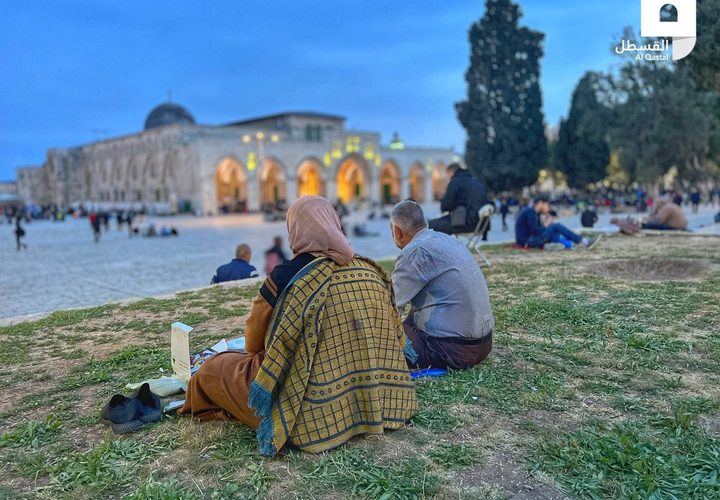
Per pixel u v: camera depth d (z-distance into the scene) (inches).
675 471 112.2
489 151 1822.1
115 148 3083.2
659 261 388.8
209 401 142.3
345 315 127.5
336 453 124.0
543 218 523.2
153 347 219.0
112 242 1068.5
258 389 121.3
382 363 134.6
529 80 1830.7
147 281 525.3
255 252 813.9
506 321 235.0
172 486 111.7
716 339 200.1
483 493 108.6
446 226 379.9
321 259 127.6
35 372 192.1
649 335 207.5
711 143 1665.8
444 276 169.2
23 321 275.7
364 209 2687.0
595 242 490.0
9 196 4596.5
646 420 138.0
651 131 1448.1
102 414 144.0
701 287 289.6
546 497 107.3
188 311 282.8
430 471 117.1
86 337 240.1
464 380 165.3
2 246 1032.2
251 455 125.6
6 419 153.0
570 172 2140.7
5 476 121.6
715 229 701.3
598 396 154.5
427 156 3206.2
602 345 198.8
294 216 129.6
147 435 137.9
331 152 2736.2
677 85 1402.6
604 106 1617.9
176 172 2524.6
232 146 2389.3
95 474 119.3
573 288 298.8
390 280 141.2
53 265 692.7
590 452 120.3
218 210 2464.3
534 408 147.3
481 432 134.5
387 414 134.0
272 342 122.3
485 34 1814.7
